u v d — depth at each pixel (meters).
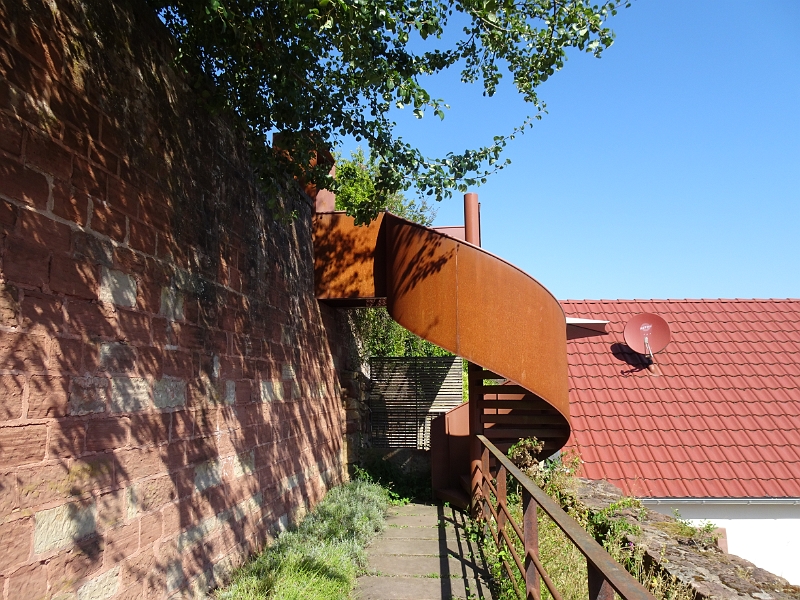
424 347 14.05
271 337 5.43
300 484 6.06
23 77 2.29
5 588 2.09
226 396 4.29
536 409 6.51
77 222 2.60
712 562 3.76
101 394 2.73
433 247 6.25
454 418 8.05
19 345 2.22
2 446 2.11
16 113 2.24
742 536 7.45
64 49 2.55
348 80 4.04
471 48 4.10
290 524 5.62
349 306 8.06
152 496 3.16
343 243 7.55
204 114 4.04
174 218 3.55
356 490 7.16
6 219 2.18
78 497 2.52
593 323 9.30
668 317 11.00
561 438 6.79
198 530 3.71
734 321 10.84
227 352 4.34
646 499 7.42
